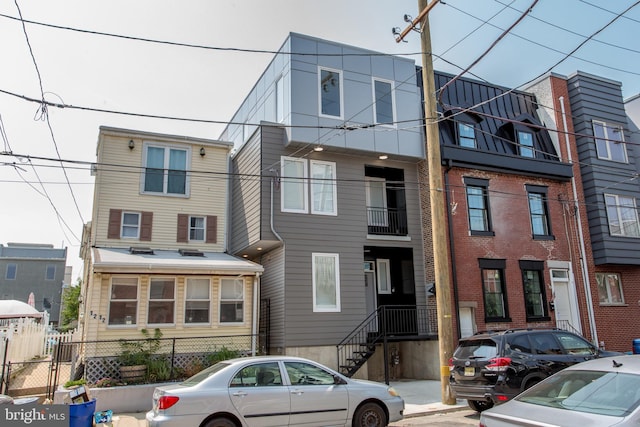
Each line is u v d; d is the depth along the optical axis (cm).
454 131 1952
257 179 1708
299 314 1620
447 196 1833
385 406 914
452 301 1747
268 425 815
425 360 1772
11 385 1483
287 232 1667
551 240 2020
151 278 1520
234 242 1895
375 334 1702
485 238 1877
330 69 1777
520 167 1991
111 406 1228
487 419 551
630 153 2273
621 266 2147
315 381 884
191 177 1875
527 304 1908
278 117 1830
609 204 2134
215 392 798
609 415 471
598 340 1986
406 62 1919
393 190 1956
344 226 1753
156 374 1351
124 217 1756
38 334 2122
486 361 1023
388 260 2000
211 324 1565
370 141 1780
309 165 1750
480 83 2138
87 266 1922
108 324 1438
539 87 2272
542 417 500
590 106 2211
